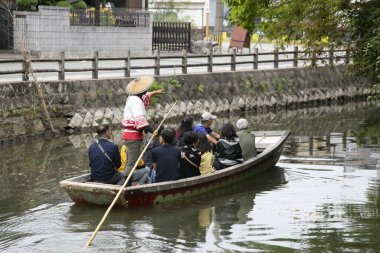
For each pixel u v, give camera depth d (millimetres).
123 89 30625
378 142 26609
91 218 15695
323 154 23844
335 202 17188
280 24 24594
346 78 43594
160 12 67688
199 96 34000
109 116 29781
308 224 15227
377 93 23484
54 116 27875
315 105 40844
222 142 19156
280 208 16625
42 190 18391
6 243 13906
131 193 15945
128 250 13477
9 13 38875
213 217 15867
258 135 23750
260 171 20391
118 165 16969
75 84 28594
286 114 36312
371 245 13758
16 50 39969
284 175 20359
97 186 15969
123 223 15320
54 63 37469
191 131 17609
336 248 13586
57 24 40125
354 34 23422
